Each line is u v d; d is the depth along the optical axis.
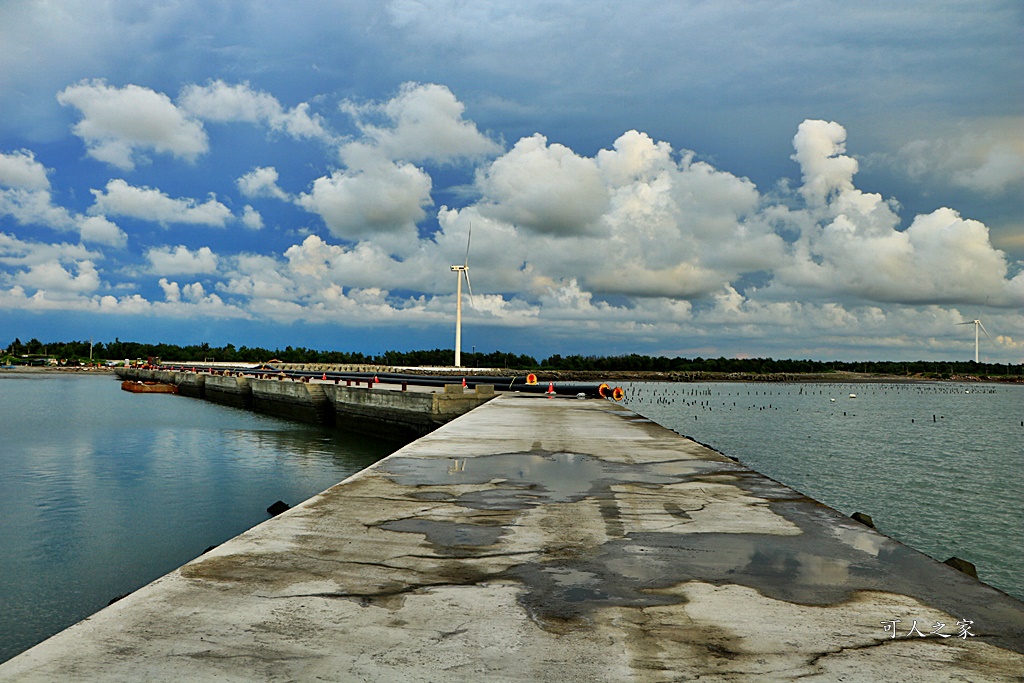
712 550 6.71
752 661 4.09
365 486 10.06
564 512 8.38
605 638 4.41
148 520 21.14
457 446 15.21
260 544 6.70
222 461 33.59
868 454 41.91
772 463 37.38
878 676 3.90
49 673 3.76
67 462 32.59
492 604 5.04
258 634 4.38
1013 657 4.21
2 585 15.34
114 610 4.79
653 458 13.46
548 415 25.31
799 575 5.92
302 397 55.41
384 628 4.52
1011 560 19.30
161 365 145.12
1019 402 131.38
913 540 21.23
